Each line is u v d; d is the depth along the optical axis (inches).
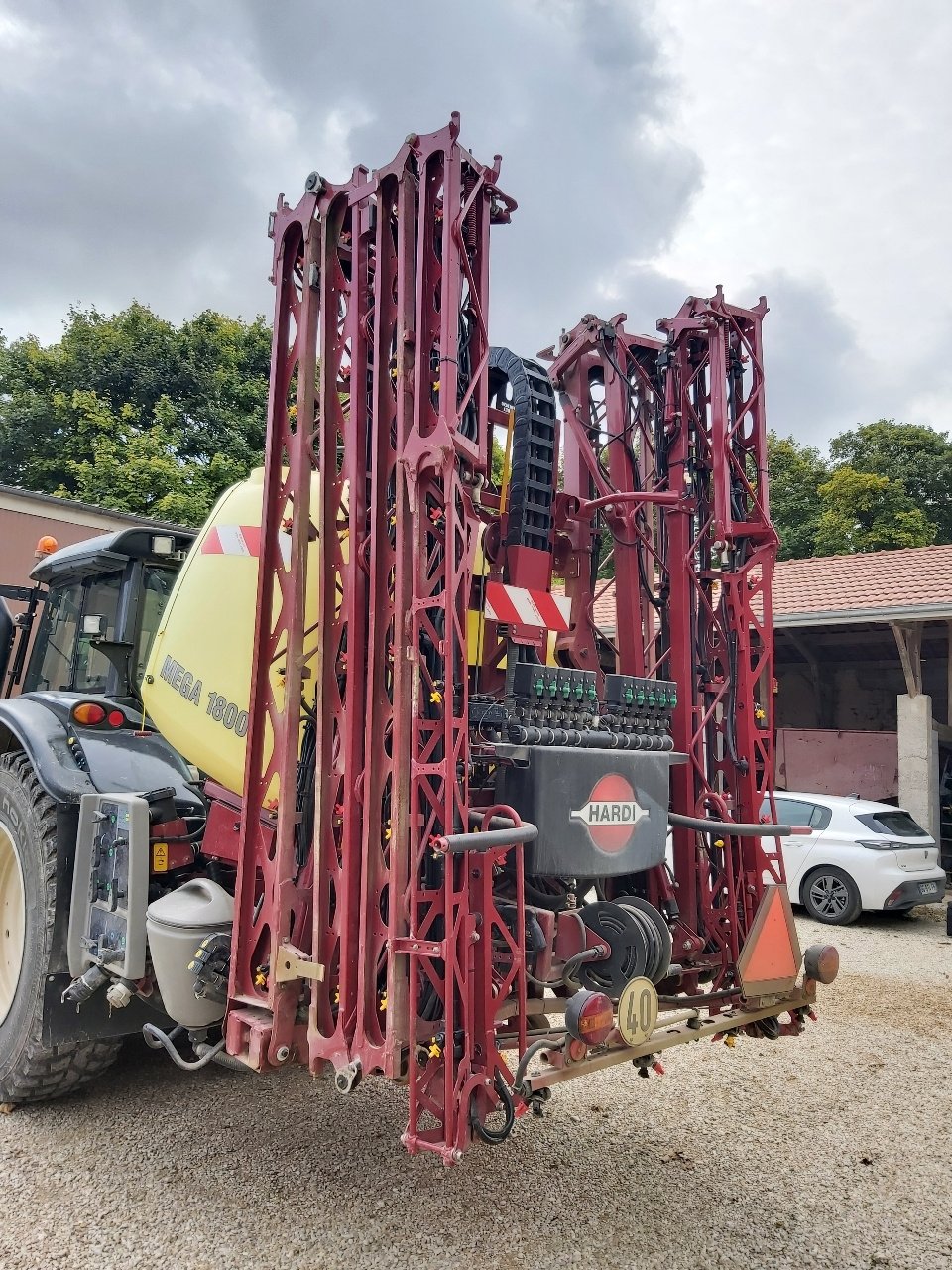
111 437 760.3
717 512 152.1
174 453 748.0
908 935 325.7
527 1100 101.2
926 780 438.0
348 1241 108.4
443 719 98.6
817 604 484.1
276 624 125.8
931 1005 229.9
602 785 121.8
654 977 125.6
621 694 134.1
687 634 153.9
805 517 1070.4
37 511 330.0
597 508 151.6
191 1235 109.0
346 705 106.7
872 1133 148.2
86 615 183.0
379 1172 125.9
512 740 113.1
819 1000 233.5
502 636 134.1
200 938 118.0
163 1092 152.8
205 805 154.9
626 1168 131.6
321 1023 106.7
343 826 105.3
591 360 164.4
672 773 151.9
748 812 151.4
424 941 95.4
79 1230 109.9
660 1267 106.0
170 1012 119.6
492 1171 128.0
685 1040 124.6
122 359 783.7
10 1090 141.0
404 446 105.0
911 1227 118.0
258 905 118.7
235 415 796.0
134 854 126.1
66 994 131.5
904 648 447.5
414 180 109.2
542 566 137.1
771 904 144.3
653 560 169.5
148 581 170.9
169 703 139.2
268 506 122.9
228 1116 143.3
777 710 646.5
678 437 158.7
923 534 959.0
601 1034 103.7
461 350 112.8
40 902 139.8
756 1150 140.2
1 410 778.2
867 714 618.5
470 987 97.0
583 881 144.3
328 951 106.3
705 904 148.4
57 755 145.5
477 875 100.1
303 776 118.9
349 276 121.0
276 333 125.6
